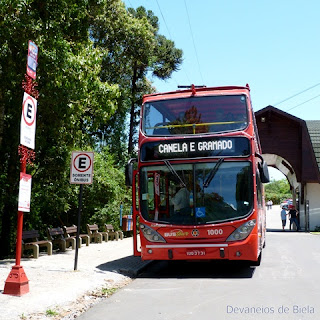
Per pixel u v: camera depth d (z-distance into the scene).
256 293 8.30
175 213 10.61
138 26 30.52
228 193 10.49
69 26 13.91
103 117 15.32
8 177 14.89
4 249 14.77
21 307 6.67
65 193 17.77
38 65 12.58
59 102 13.23
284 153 34.28
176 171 10.84
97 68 14.94
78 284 8.82
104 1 14.89
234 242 10.23
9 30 11.77
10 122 14.54
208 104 11.23
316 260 13.77
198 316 6.54
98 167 21.36
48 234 14.74
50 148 15.59
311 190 33.53
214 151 10.73
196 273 11.33
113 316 6.62
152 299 7.89
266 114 34.41
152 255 10.57
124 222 22.58
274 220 51.31
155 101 11.59
